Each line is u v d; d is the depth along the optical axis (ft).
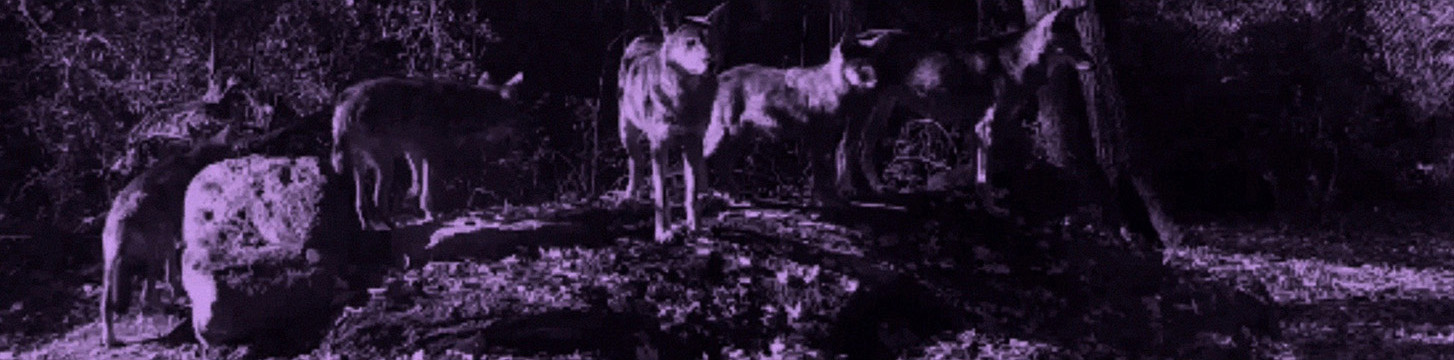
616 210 30.68
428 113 26.99
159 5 37.88
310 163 25.25
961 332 28.71
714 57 25.43
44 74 38.78
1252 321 35.19
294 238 23.97
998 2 54.75
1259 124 65.46
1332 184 62.85
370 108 25.90
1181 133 64.64
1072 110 44.01
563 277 25.20
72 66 37.27
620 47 49.88
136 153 35.65
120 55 37.70
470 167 33.17
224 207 24.04
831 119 30.94
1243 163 64.54
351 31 41.50
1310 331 36.78
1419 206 66.85
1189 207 64.13
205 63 38.40
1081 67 31.99
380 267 25.39
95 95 37.70
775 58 52.39
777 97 31.04
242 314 22.82
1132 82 61.16
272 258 23.44
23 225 34.27
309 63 39.19
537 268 25.73
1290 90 65.98
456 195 32.35
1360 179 66.95
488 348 22.47
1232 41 65.31
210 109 35.91
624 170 45.14
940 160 46.75
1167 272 34.96
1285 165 64.80
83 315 29.01
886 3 54.39
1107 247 34.53
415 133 26.84
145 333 25.27
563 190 42.47
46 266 32.99
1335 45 67.05
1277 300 41.68
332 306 23.88
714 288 26.05
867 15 52.31
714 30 25.63
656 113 26.86
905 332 27.71
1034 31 32.19
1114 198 43.83
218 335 22.85
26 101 38.11
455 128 27.58
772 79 31.24
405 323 22.71
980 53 32.60
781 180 43.04
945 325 28.91
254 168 24.70
